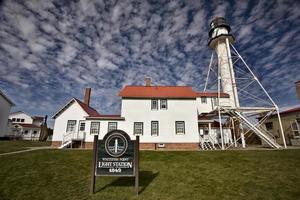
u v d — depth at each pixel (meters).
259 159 13.06
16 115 52.75
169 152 16.80
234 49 27.58
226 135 26.70
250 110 21.98
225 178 9.38
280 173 9.97
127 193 7.61
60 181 9.02
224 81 29.62
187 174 10.09
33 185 8.52
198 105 29.69
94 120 23.31
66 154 15.64
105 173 7.59
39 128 50.06
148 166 11.80
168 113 23.39
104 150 7.78
